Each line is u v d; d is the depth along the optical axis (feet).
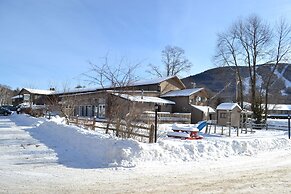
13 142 51.13
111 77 71.51
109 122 54.60
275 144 54.65
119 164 34.40
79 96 141.59
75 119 84.43
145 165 34.76
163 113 141.69
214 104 204.64
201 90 174.81
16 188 24.14
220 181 28.48
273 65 156.04
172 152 39.70
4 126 85.71
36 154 40.04
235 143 47.42
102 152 38.34
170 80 187.11
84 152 41.47
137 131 50.70
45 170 31.14
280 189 26.03
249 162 39.37
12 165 32.91
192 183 27.43
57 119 98.94
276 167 36.24
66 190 24.08
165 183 27.17
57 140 53.88
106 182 27.04
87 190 24.29
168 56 231.09
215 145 45.11
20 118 124.57
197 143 43.98
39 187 24.67
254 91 155.53
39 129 74.43
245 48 161.17
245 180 29.14
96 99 138.31
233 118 103.45
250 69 159.74
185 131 60.39
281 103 285.23
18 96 273.75
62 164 34.47
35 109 151.74
